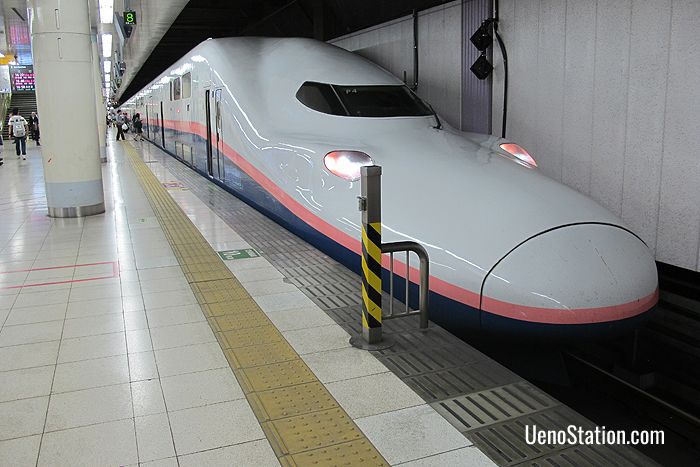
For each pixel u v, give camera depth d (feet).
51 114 24.63
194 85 32.94
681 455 12.80
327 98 19.67
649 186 16.72
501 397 9.49
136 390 9.89
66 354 11.35
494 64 22.48
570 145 19.36
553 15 19.58
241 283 15.40
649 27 16.28
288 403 9.36
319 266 16.65
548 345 11.99
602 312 11.13
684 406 15.20
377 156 16.21
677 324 15.89
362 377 10.16
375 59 31.17
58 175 25.05
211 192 30.73
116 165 47.96
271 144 20.38
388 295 14.06
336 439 8.36
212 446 8.27
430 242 12.67
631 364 16.14
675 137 15.83
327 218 16.12
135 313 13.48
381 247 11.27
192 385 10.03
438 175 14.48
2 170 47.60
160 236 21.27
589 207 13.12
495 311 11.46
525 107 21.13
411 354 11.03
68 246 20.10
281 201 19.38
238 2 46.03
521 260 11.46
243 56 26.23
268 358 10.96
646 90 16.53
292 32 43.70
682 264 15.96
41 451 8.20
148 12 43.47
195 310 13.57
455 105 24.97
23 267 17.53
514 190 13.42
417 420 8.82
